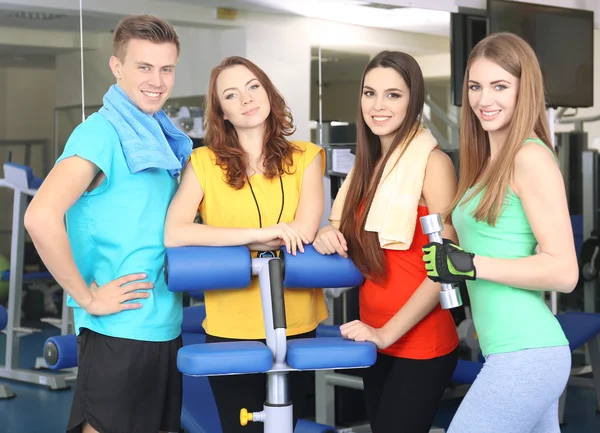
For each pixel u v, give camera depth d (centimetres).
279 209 225
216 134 227
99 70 410
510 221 192
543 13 500
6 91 396
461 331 445
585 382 486
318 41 450
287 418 190
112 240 209
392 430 230
